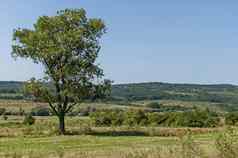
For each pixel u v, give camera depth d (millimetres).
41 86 68562
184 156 19922
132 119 92688
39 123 90438
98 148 41750
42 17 68688
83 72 68750
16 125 86125
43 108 151250
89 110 133500
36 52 68312
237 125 20094
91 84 69625
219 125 87750
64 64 68750
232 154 18625
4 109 148375
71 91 67312
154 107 174125
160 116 92750
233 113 88312
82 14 69312
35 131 69562
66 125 89312
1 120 112562
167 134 68938
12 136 63750
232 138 18953
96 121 92438
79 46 68500
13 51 69188
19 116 139750
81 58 68500
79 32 67375
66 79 68438
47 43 68250
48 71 68875
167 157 21828
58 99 69188
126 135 67250
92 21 68625
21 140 56469
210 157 19750
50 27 68562
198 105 190875
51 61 68500
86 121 95875
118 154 27703
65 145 48375
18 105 172250
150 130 72062
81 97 69125
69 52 67625
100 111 95750
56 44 67875
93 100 71312
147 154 22547
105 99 72125
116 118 92625
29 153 30672
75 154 29109
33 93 68375
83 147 44875
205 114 89875
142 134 69000
